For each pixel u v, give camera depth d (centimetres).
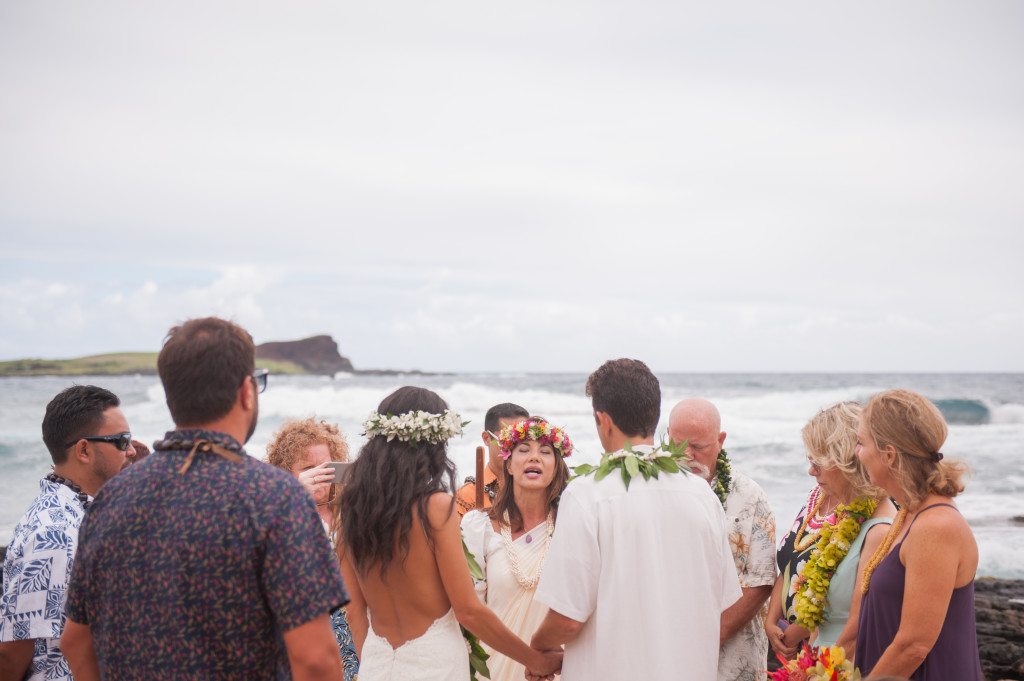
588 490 276
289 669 204
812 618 325
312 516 200
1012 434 2394
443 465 289
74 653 210
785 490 1519
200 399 201
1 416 2702
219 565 189
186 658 190
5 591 291
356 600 301
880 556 289
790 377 9369
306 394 2897
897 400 280
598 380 290
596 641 266
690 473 284
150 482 197
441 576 279
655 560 265
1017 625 786
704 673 265
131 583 192
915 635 263
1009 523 1261
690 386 5597
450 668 279
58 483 316
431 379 6203
